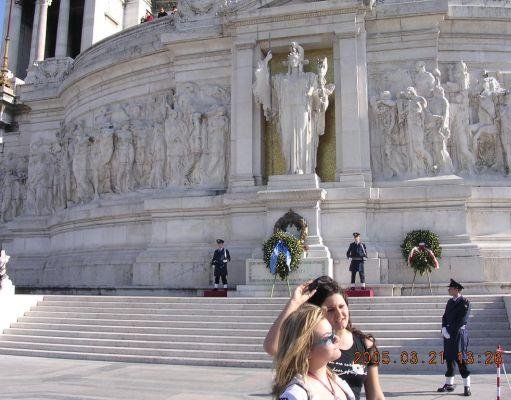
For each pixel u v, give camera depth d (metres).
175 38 22.62
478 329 13.35
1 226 30.36
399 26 20.92
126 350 13.78
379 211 19.53
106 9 47.78
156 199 21.41
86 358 13.84
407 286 17.84
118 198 23.72
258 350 13.07
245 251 19.73
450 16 20.89
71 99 28.11
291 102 20.20
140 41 25.05
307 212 19.06
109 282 22.36
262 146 21.17
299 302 3.69
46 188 28.66
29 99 29.84
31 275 26.95
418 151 19.95
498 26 21.33
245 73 21.36
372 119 20.59
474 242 19.12
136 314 15.62
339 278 18.55
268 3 21.25
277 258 17.47
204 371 11.97
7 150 31.52
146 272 20.89
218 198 20.62
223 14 22.03
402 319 13.83
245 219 20.16
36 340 15.14
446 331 9.82
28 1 51.22
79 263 23.81
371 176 19.89
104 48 26.92
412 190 19.19
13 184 30.58
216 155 21.77
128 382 10.61
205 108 22.20
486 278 18.58
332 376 3.23
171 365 12.87
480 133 20.34
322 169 20.62
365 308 14.62
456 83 20.72
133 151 24.00
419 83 20.47
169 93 23.56
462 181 19.41
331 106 20.91
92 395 9.30
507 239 19.17
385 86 20.83
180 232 21.20
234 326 14.23
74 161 25.67
